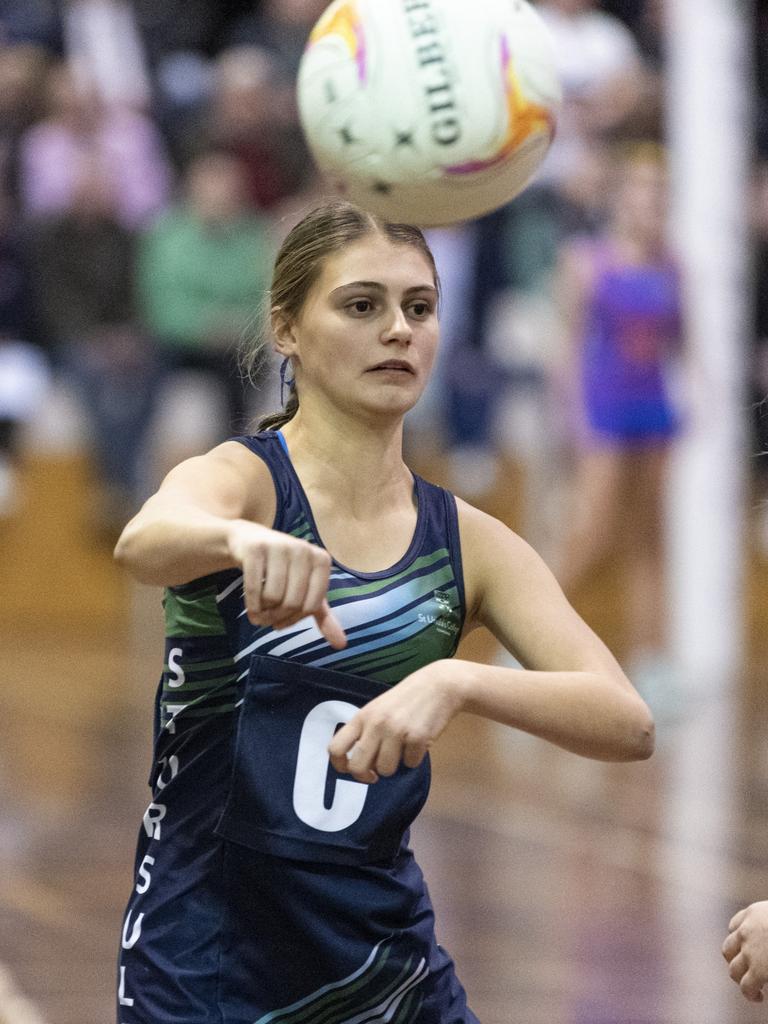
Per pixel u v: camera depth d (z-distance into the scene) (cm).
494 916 1256
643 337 2183
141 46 3183
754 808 1633
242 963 651
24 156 2828
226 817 646
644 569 2286
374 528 671
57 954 1158
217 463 659
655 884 1351
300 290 673
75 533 2884
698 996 1083
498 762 1870
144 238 2747
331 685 649
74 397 2797
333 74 704
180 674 662
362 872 654
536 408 2736
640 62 3134
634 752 655
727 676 2519
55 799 1627
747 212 2677
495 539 689
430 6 701
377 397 662
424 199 707
